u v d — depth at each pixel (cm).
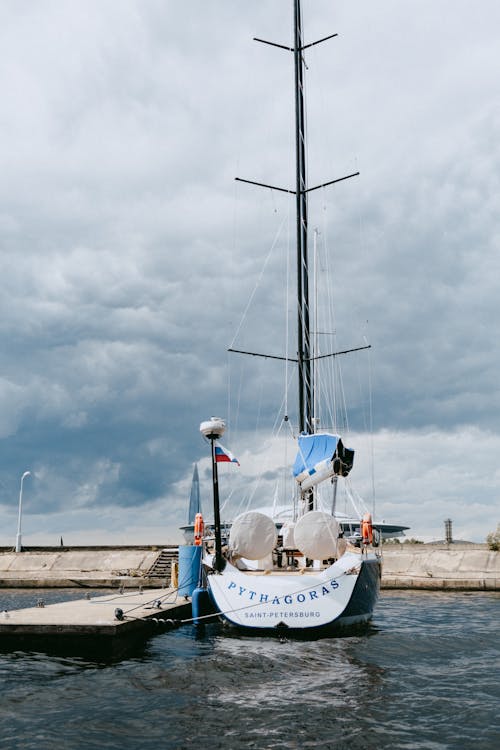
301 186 2720
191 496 4481
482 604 2766
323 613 1588
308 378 2542
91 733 931
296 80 2820
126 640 1531
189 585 2180
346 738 902
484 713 1005
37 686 1191
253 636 1664
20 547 4909
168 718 998
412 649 1523
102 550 4822
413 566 4222
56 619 1570
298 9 2875
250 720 984
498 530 4250
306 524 1686
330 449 1942
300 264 2622
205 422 1780
